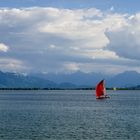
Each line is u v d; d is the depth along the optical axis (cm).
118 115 10881
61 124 8344
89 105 16162
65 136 6600
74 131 7200
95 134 6825
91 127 7812
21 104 16962
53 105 16138
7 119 9400
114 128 7650
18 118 9694
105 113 11638
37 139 6291
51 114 11162
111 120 9331
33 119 9462
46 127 7775
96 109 13538
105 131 7206
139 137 6531
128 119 9594
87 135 6719
